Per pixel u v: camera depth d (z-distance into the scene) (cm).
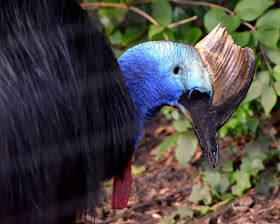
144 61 460
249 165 664
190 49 459
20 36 395
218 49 457
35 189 397
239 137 731
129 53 464
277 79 655
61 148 401
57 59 400
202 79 454
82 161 418
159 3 687
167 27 683
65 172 407
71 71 404
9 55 388
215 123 467
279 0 747
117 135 433
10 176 387
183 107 468
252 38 654
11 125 382
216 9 655
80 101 407
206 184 662
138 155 757
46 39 401
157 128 797
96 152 423
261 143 696
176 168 725
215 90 457
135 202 673
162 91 464
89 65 415
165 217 639
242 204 641
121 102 435
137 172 723
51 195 405
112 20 730
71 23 415
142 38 725
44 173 397
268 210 628
